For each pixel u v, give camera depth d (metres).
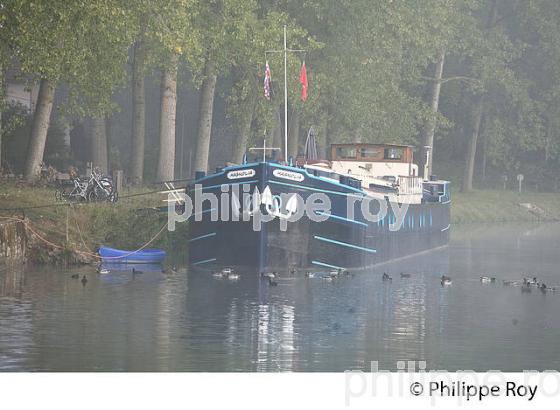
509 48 95.62
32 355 25.78
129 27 47.16
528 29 100.25
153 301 34.75
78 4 40.72
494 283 43.19
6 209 44.94
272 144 72.38
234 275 41.00
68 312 31.95
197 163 63.28
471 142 101.19
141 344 27.47
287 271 42.97
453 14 87.25
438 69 91.25
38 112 54.12
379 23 69.44
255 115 65.38
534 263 53.06
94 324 30.06
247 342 28.19
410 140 83.25
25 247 43.81
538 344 28.86
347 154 55.75
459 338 29.62
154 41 53.59
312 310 33.94
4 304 33.06
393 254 53.16
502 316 33.72
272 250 42.41
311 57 68.88
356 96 70.56
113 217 48.34
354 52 68.94
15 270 41.59
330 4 67.69
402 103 80.06
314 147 55.38
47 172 55.50
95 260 45.03
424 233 59.84
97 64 50.22
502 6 103.44
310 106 66.06
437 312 34.38
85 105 55.34
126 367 24.95
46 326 29.48
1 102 47.78
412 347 28.19
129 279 40.12
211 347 27.41
